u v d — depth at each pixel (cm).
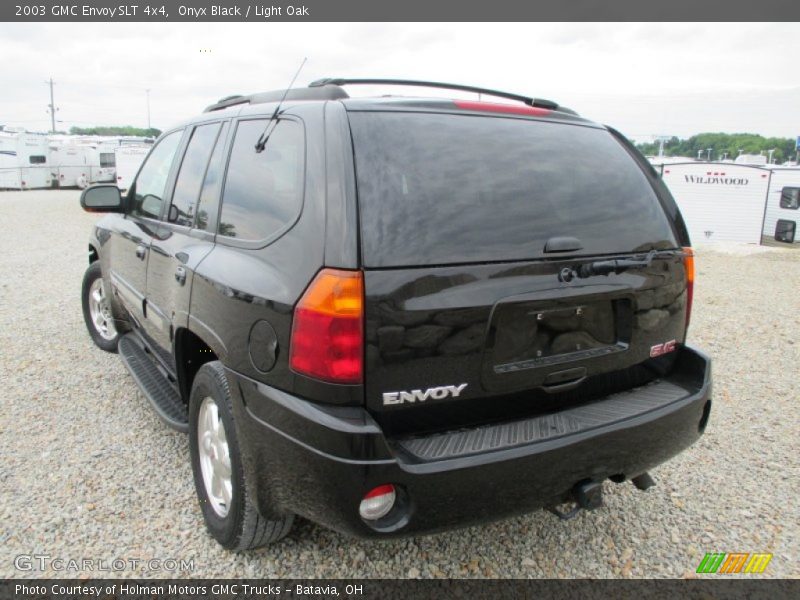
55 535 272
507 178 231
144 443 354
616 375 256
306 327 199
